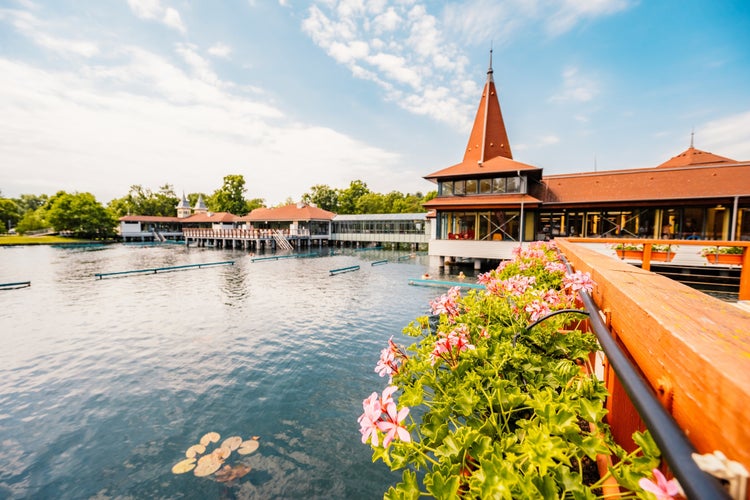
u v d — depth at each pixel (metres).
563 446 0.92
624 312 1.10
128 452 5.16
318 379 7.36
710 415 0.46
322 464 4.89
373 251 41.19
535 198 18.08
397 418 1.09
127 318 12.07
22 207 103.25
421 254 36.94
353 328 10.84
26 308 13.59
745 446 0.34
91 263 28.91
